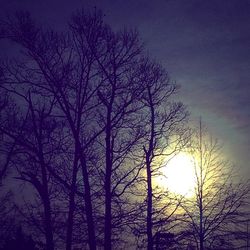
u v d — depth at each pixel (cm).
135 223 1518
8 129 1500
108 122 1511
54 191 1512
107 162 1476
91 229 1412
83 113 1533
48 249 1412
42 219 1516
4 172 1497
